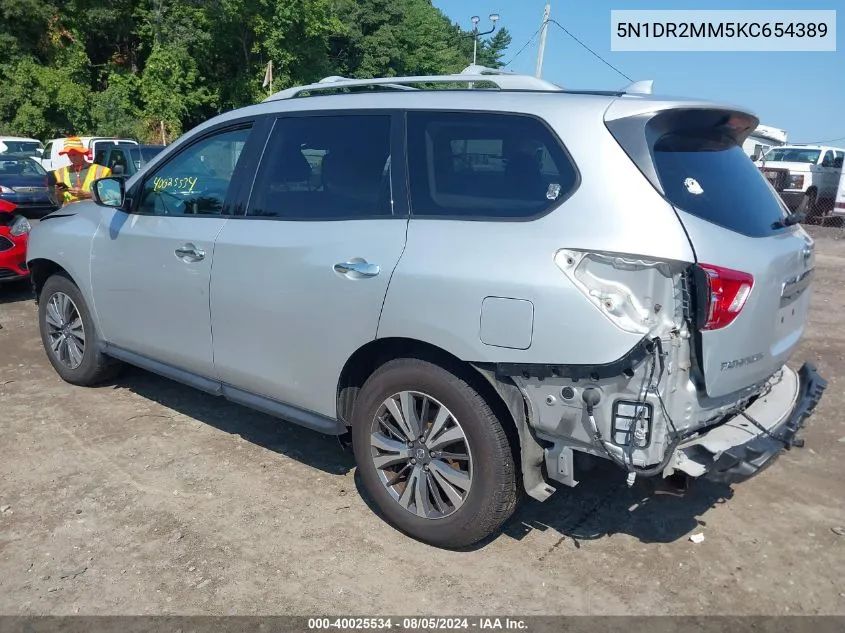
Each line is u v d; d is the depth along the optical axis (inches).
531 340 110.0
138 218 173.0
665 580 122.5
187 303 160.7
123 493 147.6
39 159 812.0
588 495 149.6
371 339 128.1
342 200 137.2
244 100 1249.4
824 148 714.8
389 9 1715.1
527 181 116.9
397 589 119.5
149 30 1264.8
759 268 110.7
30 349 239.3
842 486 154.8
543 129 117.1
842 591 120.0
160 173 172.1
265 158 151.3
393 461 132.5
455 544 127.9
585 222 108.6
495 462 119.7
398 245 125.2
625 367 103.7
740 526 138.9
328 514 141.6
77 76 1242.0
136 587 118.8
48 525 135.7
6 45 1175.0
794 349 132.7
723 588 120.6
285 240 140.8
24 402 193.3
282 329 142.2
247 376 152.3
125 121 1208.8
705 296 102.4
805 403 130.3
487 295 113.3
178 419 184.4
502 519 124.2
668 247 102.4
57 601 115.0
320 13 1259.8
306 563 126.0
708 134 124.6
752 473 112.3
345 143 139.3
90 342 194.5
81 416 184.7
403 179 129.6
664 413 104.9
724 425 118.1
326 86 149.6
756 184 129.8
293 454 166.7
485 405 119.7
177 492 148.5
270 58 1243.2
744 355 111.9
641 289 104.3
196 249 156.9
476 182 122.2
